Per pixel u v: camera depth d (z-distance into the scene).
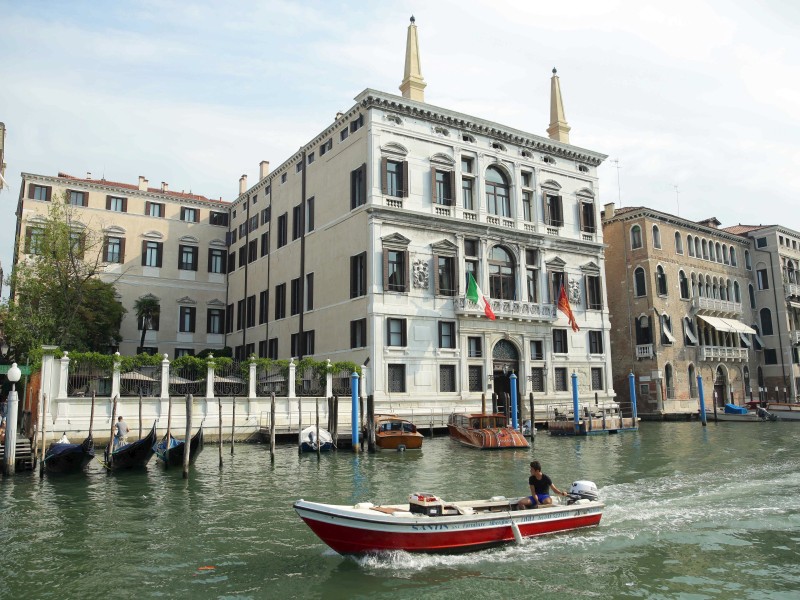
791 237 57.88
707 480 18.11
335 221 36.72
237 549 11.55
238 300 48.25
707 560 10.88
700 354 48.38
